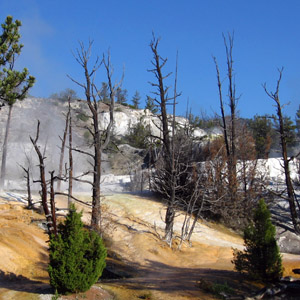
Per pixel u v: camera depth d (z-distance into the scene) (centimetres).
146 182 4119
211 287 1465
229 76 3631
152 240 2392
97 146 2277
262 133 5331
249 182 3403
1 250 1689
